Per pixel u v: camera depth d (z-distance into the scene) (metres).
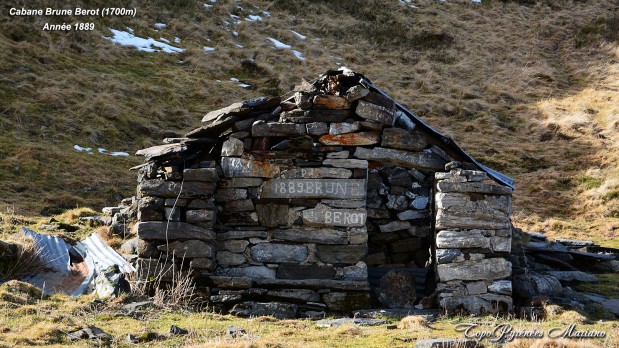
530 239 16.97
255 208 12.55
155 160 12.45
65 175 22.66
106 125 26.77
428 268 13.55
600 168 27.52
